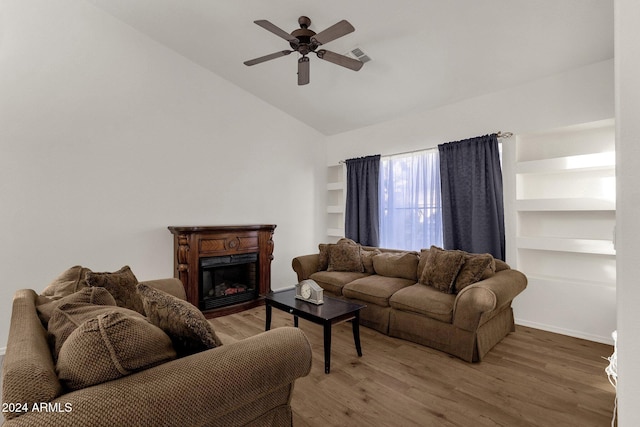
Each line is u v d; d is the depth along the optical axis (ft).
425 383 7.75
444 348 9.48
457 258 10.55
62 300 5.25
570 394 7.22
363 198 16.70
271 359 4.57
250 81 14.67
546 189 12.05
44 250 10.40
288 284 17.15
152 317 4.78
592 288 10.19
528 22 9.00
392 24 9.88
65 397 3.06
